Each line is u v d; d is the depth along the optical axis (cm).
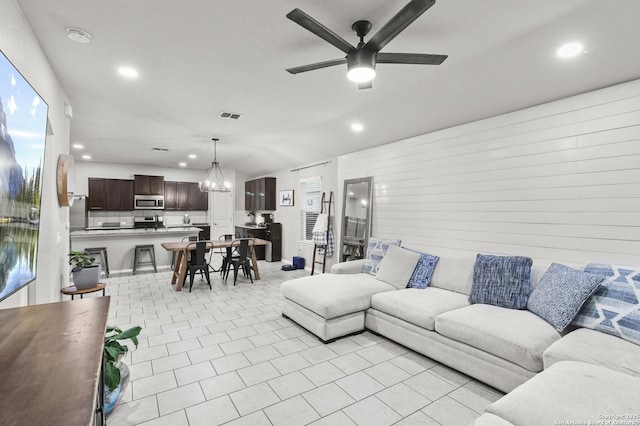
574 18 198
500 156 334
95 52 240
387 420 198
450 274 344
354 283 359
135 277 589
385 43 184
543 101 297
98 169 773
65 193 290
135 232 632
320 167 624
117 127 457
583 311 223
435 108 348
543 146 300
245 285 541
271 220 813
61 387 82
